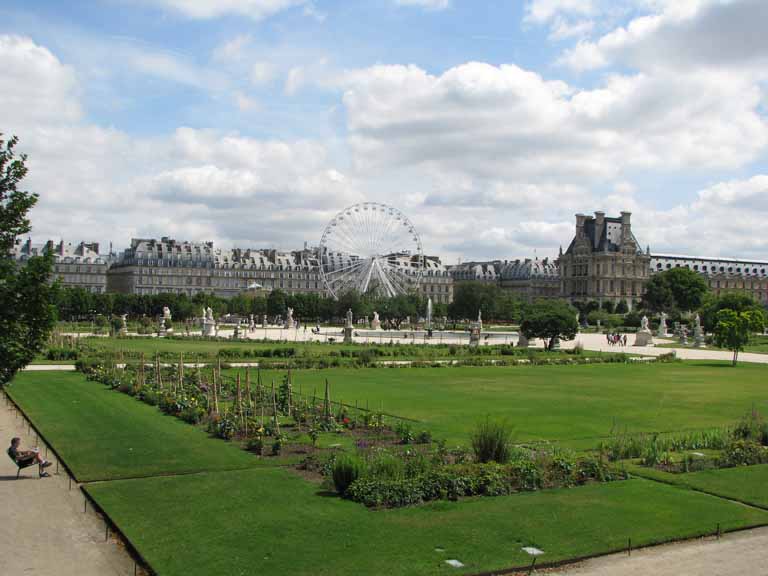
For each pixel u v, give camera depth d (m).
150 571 29.97
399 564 30.58
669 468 48.00
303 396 78.88
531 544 33.25
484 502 39.47
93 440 54.09
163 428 59.28
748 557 32.62
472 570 30.14
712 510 38.75
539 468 43.81
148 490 41.12
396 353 142.25
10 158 47.84
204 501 39.03
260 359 122.31
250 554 31.53
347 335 185.38
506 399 81.44
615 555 32.75
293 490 41.22
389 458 42.69
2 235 47.75
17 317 48.28
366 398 80.50
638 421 67.69
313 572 29.67
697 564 31.73
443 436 58.19
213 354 128.50
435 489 40.25
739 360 150.75
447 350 155.38
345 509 37.78
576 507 38.78
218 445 52.91
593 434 60.66
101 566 30.73
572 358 140.00
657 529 35.56
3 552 32.16
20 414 66.25
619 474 45.47
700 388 95.56
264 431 54.44
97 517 37.06
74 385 85.94
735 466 48.81
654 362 142.12
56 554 32.03
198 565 30.31
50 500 39.78
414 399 80.38
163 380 86.38
